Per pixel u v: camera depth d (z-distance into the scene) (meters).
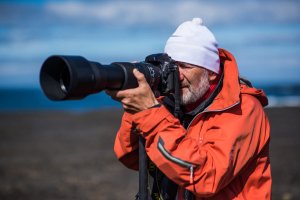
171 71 3.06
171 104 3.28
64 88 2.73
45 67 2.71
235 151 2.97
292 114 24.23
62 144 17.16
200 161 2.89
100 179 11.44
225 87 3.12
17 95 106.69
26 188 10.68
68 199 9.66
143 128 2.90
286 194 9.46
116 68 2.79
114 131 20.42
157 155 2.90
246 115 3.06
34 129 22.09
